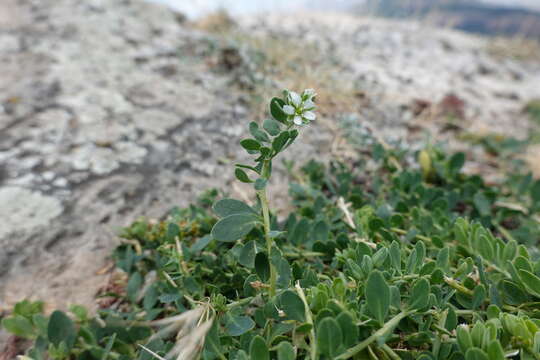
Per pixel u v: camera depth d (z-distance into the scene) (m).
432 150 0.25
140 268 0.18
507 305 0.13
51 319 0.13
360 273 0.12
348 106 0.32
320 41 0.50
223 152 0.27
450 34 0.70
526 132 0.39
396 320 0.11
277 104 0.11
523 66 0.61
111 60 0.36
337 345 0.10
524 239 0.19
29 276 0.18
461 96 0.44
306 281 0.13
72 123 0.28
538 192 0.23
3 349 0.15
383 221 0.16
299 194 0.22
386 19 0.71
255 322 0.13
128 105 0.30
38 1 0.45
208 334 0.11
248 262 0.12
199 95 0.32
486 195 0.22
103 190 0.23
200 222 0.18
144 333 0.14
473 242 0.15
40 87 0.31
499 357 0.10
